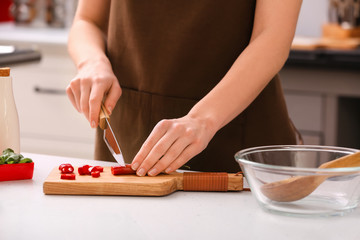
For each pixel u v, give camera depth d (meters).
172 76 1.44
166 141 1.08
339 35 2.98
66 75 3.19
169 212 0.96
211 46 1.41
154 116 1.46
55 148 3.27
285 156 1.07
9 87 1.25
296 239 0.85
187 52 1.42
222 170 1.46
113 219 0.93
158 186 1.04
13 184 1.11
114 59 1.51
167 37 1.42
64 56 3.18
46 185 1.05
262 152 1.06
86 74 1.27
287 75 2.68
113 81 1.26
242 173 1.10
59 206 0.99
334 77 2.62
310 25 3.32
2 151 1.24
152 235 0.86
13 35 3.35
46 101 3.24
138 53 1.46
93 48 1.40
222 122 1.15
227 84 1.18
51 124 3.26
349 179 0.94
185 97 1.44
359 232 0.88
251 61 1.20
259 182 0.96
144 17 1.43
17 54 2.58
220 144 1.45
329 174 0.93
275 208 0.96
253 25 1.40
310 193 0.95
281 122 1.48
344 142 2.75
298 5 1.25
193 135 1.09
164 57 1.43
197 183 1.08
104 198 1.04
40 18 3.65
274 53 1.22
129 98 1.50
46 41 3.19
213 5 1.38
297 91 2.68
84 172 1.11
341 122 2.70
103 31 1.61
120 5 1.47
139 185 1.04
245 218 0.94
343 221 0.93
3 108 1.24
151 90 1.46
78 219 0.93
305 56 2.65
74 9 3.58
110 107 1.24
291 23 1.24
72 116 3.22
